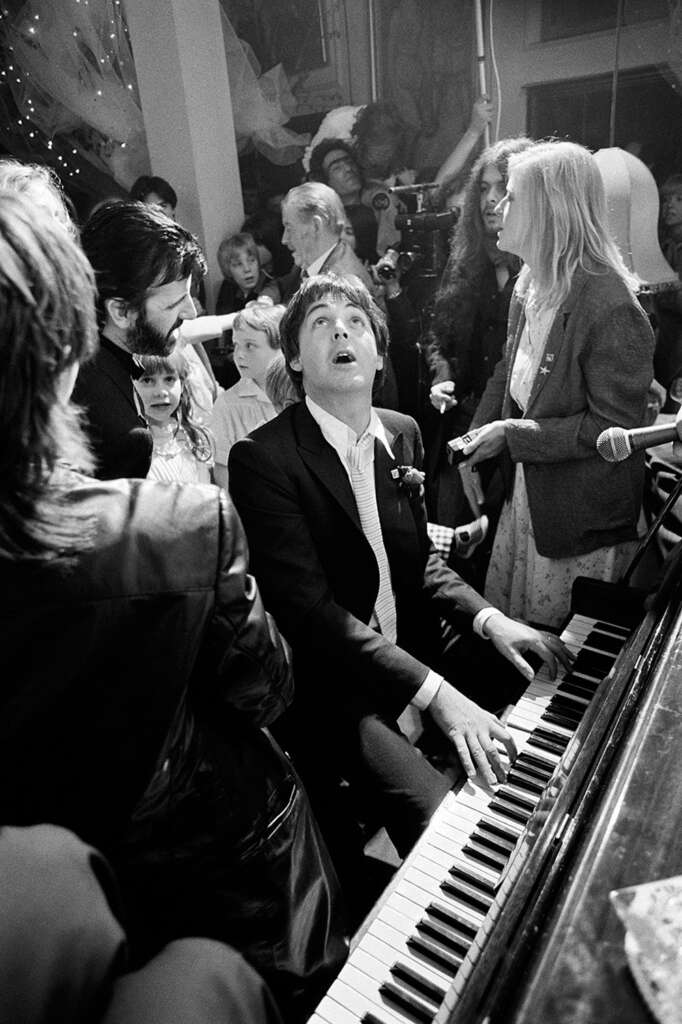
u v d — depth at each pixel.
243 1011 0.60
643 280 2.62
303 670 1.62
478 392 2.90
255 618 0.86
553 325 1.94
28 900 0.55
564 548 2.06
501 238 2.00
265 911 1.01
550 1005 0.63
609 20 2.85
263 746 1.03
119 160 3.77
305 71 3.50
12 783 0.72
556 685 1.53
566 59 2.98
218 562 0.79
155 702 0.77
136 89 3.60
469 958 0.90
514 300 2.20
